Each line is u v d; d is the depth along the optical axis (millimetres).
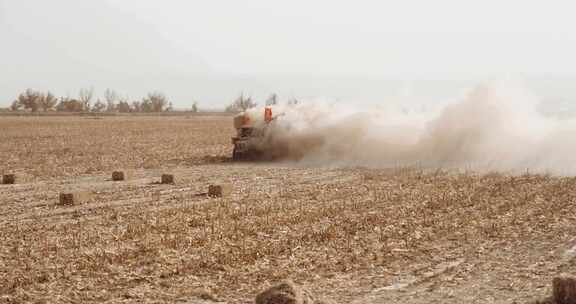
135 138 47281
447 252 12664
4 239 14000
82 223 15641
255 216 16062
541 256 12266
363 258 12219
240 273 11344
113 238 13898
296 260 12070
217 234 14000
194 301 10055
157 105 135750
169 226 14914
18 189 22062
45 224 15656
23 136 50031
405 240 13461
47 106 130875
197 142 43156
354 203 17719
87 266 11758
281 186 21641
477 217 15625
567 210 16359
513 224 14891
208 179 23969
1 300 10055
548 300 9586
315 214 16016
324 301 9578
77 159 32344
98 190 21516
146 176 25484
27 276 11219
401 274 11297
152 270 11547
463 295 10102
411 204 17422
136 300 10078
